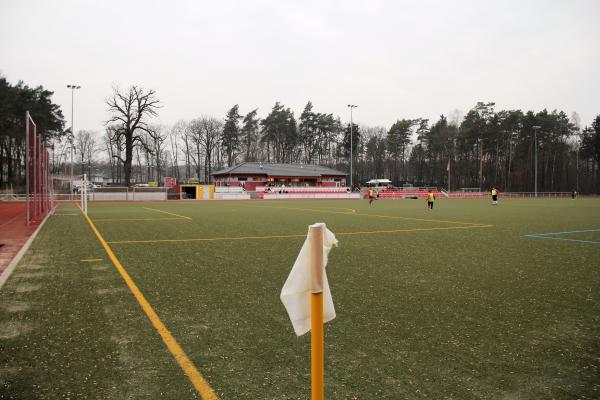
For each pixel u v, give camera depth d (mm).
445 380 3721
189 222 20750
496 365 4062
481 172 90438
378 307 6059
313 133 107250
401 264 9523
